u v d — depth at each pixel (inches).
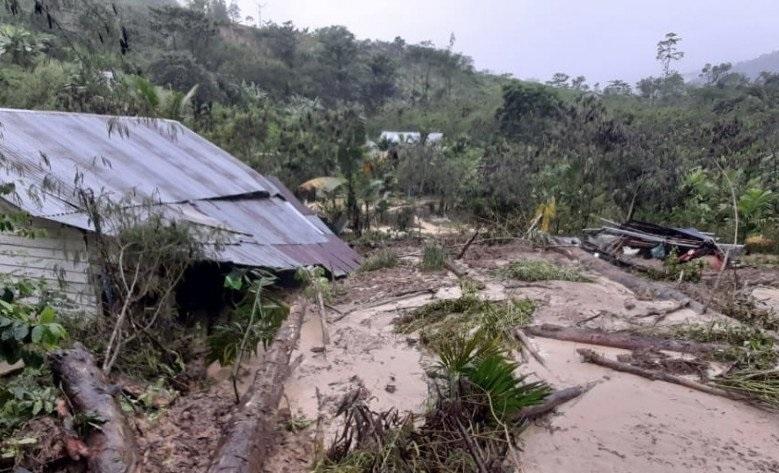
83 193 249.0
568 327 300.2
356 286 411.8
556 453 191.3
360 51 2536.9
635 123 1208.8
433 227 753.6
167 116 783.1
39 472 160.6
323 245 455.5
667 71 2669.8
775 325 322.7
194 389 234.1
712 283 437.7
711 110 1652.3
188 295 301.4
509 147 987.9
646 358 266.7
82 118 424.2
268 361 238.2
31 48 588.4
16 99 611.5
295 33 2389.3
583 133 889.5
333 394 233.5
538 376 249.0
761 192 628.7
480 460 165.3
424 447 176.4
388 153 923.4
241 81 1529.3
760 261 546.6
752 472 181.6
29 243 289.6
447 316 321.7
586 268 467.8
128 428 177.0
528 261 456.1
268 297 274.2
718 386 235.0
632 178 764.0
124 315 228.2
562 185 727.1
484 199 708.7
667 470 182.5
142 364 234.1
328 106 1904.5
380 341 293.4
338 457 179.5
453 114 1833.2
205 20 1498.5
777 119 1344.7
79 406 173.3
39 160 313.7
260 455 178.1
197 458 181.9
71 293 270.1
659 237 554.6
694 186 748.0
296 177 823.1
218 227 284.5
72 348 197.6
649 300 371.9
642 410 219.5
